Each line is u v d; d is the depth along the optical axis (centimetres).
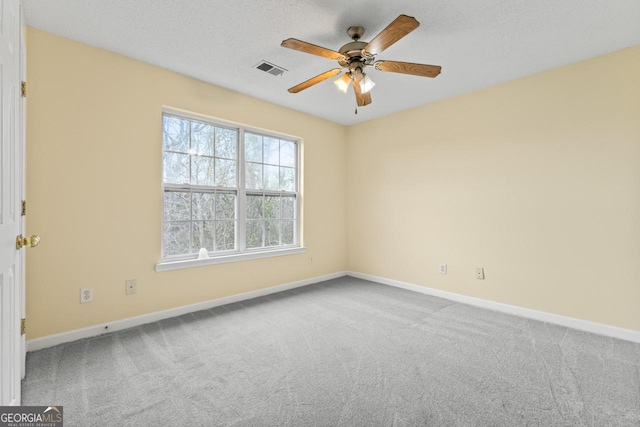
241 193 342
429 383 175
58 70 223
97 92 240
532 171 284
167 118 291
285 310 301
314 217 416
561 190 268
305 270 404
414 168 378
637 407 153
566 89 265
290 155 398
